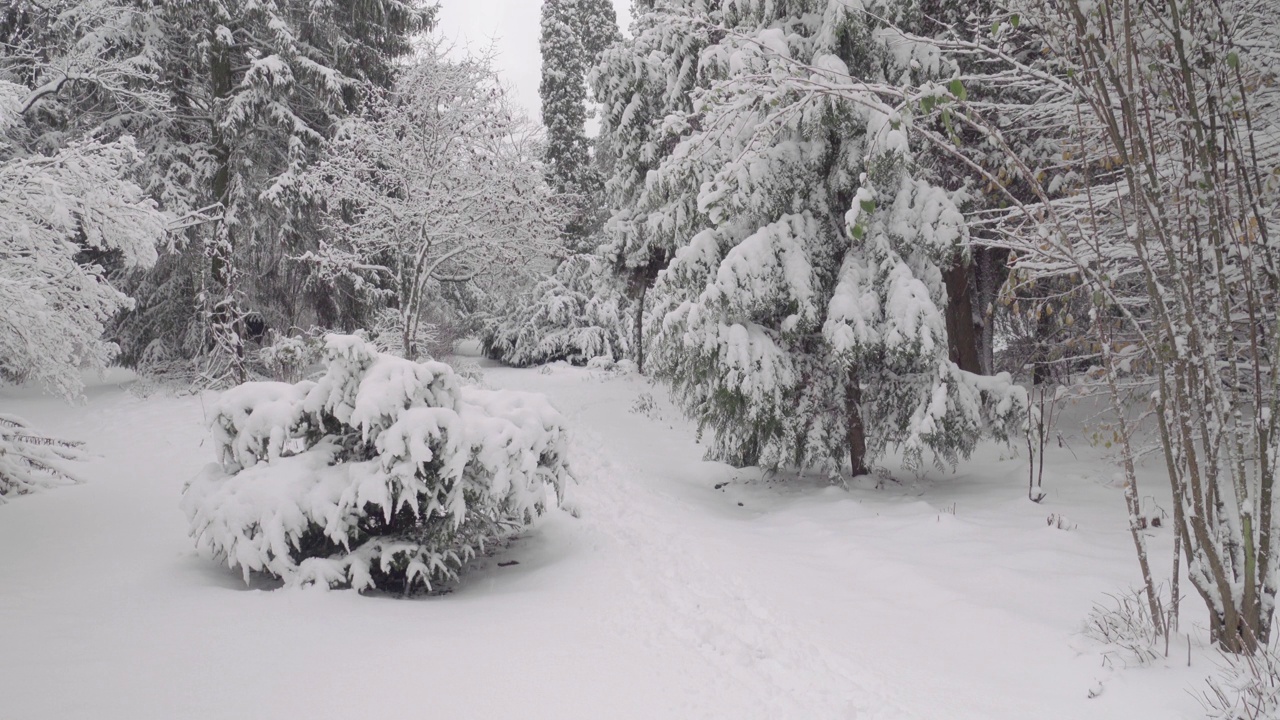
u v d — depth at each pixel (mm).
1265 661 3072
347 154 14023
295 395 5523
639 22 15703
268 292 16125
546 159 26828
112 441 10102
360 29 17219
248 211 15047
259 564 4719
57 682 3135
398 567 5195
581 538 6602
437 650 3756
